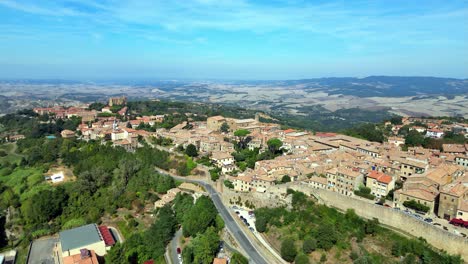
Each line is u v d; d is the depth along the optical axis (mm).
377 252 139875
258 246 162000
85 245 163875
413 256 131125
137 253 164500
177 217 189875
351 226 155875
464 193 144375
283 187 195625
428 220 142750
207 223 175250
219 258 152250
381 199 166375
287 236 162875
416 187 161375
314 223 163625
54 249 181250
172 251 167125
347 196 168250
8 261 176250
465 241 124812
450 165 193125
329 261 143625
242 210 196500
